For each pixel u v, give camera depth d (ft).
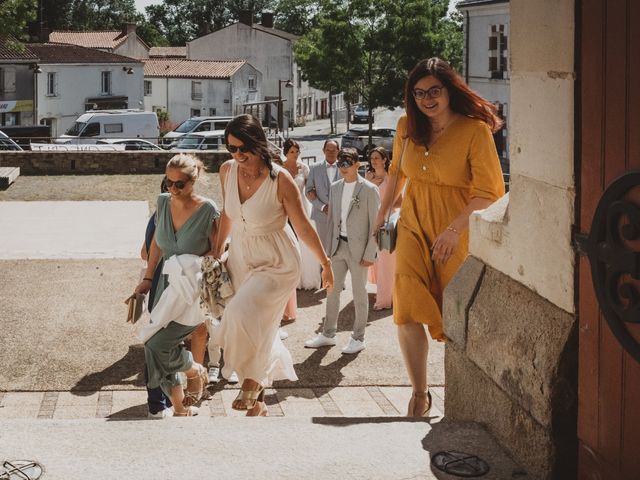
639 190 9.25
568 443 11.01
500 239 13.10
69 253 42.98
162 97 244.22
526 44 11.95
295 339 27.91
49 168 79.71
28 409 20.97
